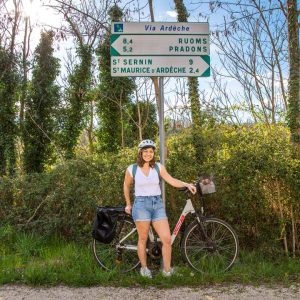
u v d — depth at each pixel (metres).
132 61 6.04
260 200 6.47
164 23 6.08
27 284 5.39
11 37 17.53
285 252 6.52
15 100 17.55
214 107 8.41
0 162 16.80
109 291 5.12
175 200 6.59
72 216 7.25
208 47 6.14
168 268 5.51
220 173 6.51
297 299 4.79
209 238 5.94
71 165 7.61
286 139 7.24
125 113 17.91
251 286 5.26
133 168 5.61
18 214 8.16
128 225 6.05
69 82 18.09
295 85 7.55
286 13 7.99
